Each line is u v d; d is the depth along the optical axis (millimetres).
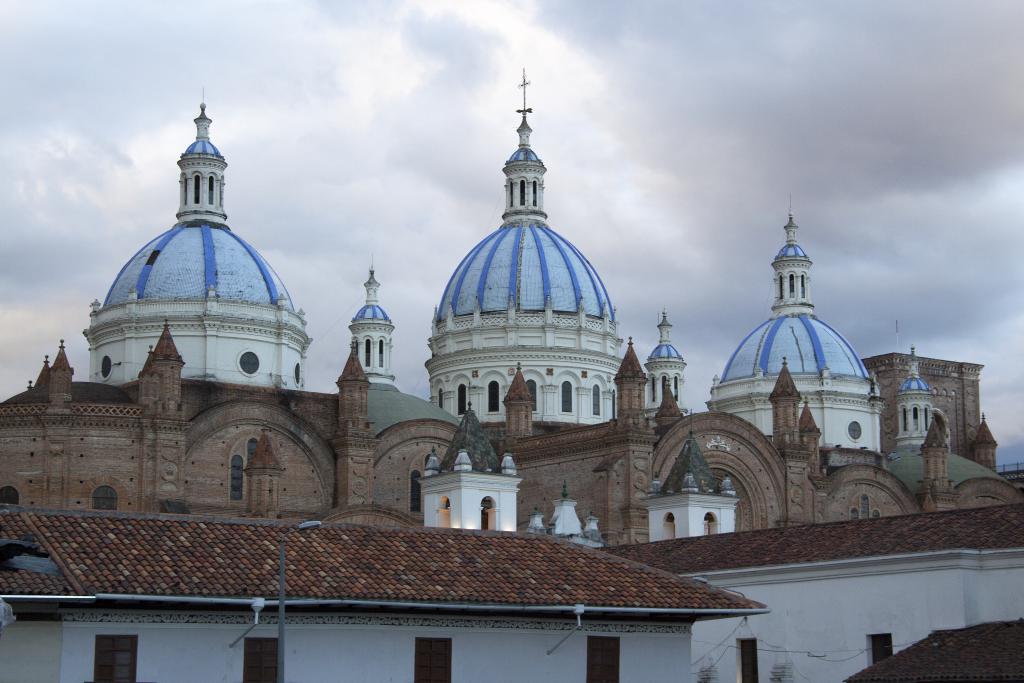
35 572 46656
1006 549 59562
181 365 104062
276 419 108438
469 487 96500
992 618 60000
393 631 51875
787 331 155125
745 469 120000
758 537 72812
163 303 114562
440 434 116938
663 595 55969
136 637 47938
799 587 66500
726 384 155375
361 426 110938
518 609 52281
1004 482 148250
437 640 52625
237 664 49375
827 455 144500
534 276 140375
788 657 66312
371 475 110375
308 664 50281
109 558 48719
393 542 55875
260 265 119438
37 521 50656
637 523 109062
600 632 55594
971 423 180625
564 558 58188
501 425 132875
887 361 174375
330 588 50031
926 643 58594
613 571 57750
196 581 48344
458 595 51812
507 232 145000
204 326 114000
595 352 138875
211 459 105250
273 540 53219
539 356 137125
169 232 121312
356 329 137500
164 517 53062
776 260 158875
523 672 53844
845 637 64250
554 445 115625
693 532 98562
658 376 158750
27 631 46438
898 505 136625
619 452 110500
